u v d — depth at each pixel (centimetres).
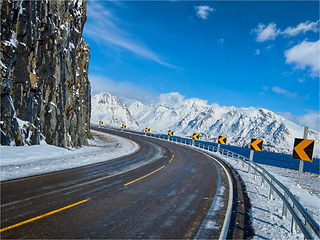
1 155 1116
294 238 488
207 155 2425
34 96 1578
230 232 507
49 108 1703
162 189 845
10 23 1367
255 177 1220
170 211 616
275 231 523
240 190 928
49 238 407
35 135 1534
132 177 1010
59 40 1858
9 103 1352
